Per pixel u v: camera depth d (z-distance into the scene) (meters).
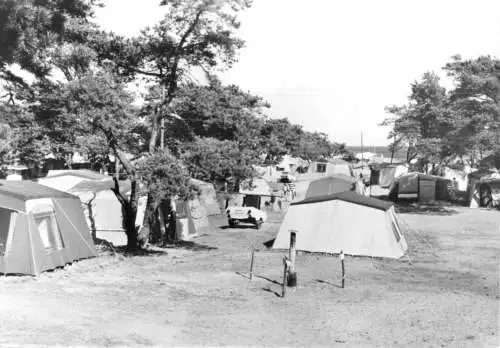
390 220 23.39
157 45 22.78
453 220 35.81
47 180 29.33
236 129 38.66
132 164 23.53
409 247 25.58
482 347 10.21
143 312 12.03
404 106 47.38
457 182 54.28
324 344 10.32
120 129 21.20
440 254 23.45
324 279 17.62
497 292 15.73
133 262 20.16
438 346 10.30
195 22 22.14
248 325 11.54
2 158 22.66
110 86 20.83
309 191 46.25
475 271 19.44
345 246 22.66
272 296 14.80
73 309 11.65
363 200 23.67
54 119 21.30
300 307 13.53
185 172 21.86
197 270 18.86
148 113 24.08
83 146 20.67
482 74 42.78
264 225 37.03
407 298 14.79
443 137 46.03
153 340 9.74
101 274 16.98
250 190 46.19
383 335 11.08
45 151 22.53
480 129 42.91
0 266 15.20
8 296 12.45
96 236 25.34
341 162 70.00
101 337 9.51
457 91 44.47
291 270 15.83
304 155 83.00
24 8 18.05
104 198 25.86
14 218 15.67
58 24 20.55
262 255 22.78
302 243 23.56
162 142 25.58
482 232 30.48
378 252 22.16
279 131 71.75
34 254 15.67
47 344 8.69
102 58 23.00
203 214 35.12
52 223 17.44
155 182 21.30
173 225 28.03
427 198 48.72
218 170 25.62
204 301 13.72
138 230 26.06
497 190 43.50
